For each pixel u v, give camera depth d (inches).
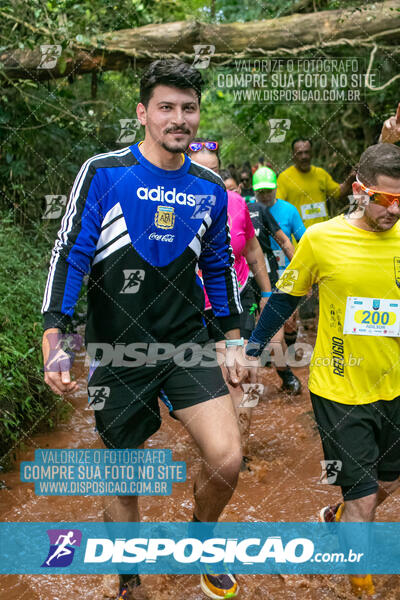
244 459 155.9
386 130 114.9
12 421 156.5
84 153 322.3
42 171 301.7
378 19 246.7
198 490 100.7
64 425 177.8
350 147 364.8
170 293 99.7
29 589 108.6
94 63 261.3
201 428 97.5
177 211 98.2
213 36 255.8
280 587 108.3
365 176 99.4
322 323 106.8
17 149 285.7
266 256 194.4
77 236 94.2
